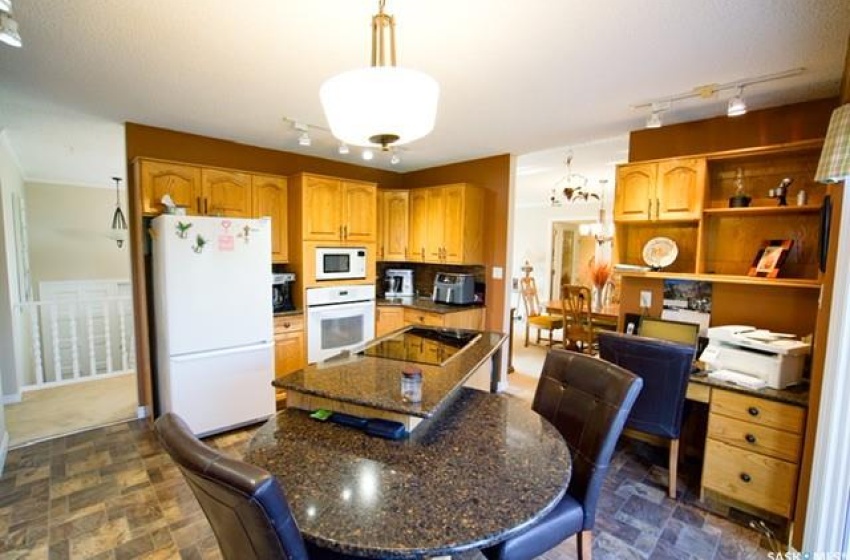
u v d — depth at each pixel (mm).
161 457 2736
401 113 1112
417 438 1384
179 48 1917
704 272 2676
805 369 2293
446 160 4320
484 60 1996
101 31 1765
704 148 2795
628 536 2064
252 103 2656
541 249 8070
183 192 3164
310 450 1292
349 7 1574
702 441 2779
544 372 1855
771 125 2553
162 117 2959
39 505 2227
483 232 4164
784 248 2430
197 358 2908
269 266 3242
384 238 4520
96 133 3414
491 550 1284
